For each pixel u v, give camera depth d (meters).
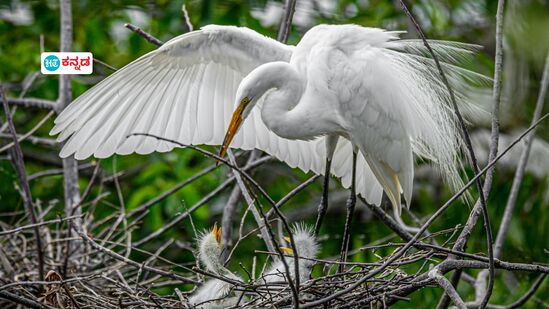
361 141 9.01
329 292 7.83
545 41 12.04
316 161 10.23
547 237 12.77
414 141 9.19
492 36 15.07
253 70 8.97
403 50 9.00
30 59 15.25
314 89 8.82
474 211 7.66
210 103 9.68
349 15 15.55
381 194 10.09
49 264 9.98
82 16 15.50
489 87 9.15
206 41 9.26
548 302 11.65
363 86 8.70
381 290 7.70
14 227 11.03
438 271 6.87
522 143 13.12
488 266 6.90
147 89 9.41
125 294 8.56
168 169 13.84
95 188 14.30
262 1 14.61
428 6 15.16
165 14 14.71
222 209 14.16
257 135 9.95
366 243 13.66
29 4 15.71
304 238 9.10
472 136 13.42
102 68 15.05
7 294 7.39
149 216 13.23
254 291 7.85
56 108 11.31
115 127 9.34
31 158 15.12
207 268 8.85
